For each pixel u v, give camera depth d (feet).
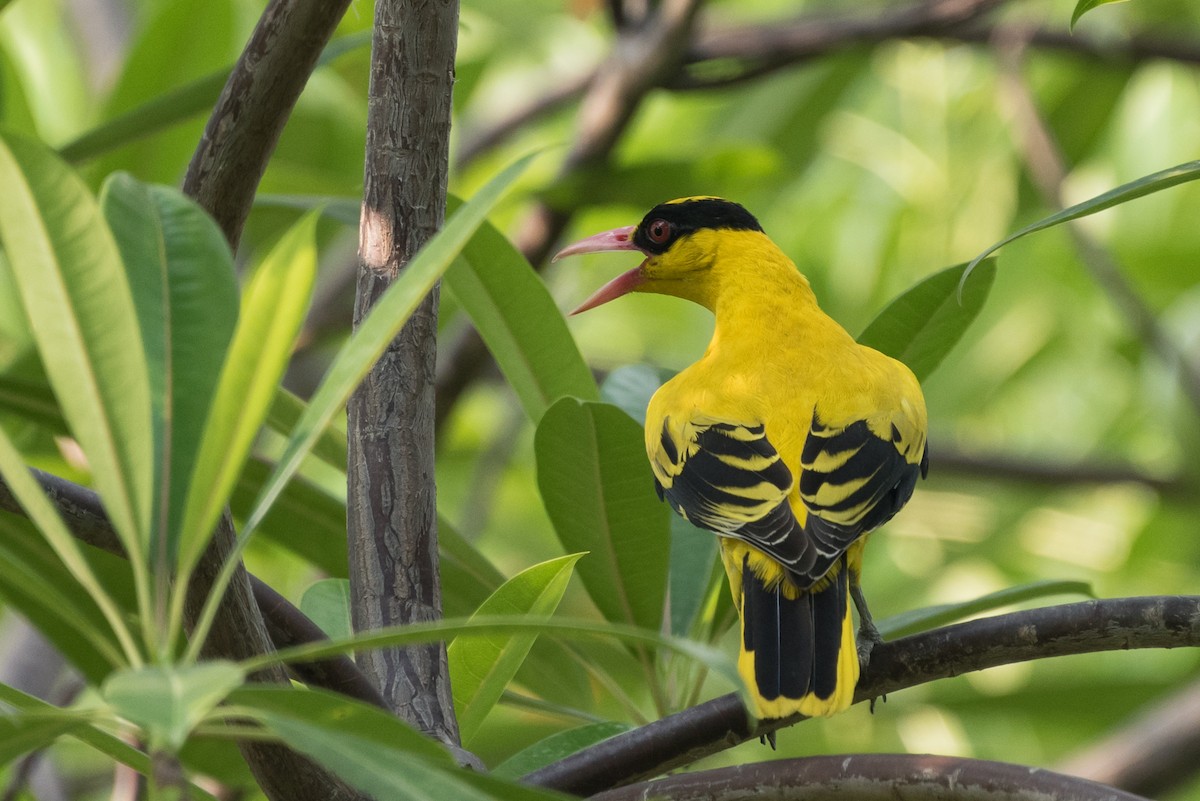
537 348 27.61
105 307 14.46
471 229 14.57
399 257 22.72
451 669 22.38
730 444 26.66
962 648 21.86
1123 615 20.42
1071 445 63.93
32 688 42.57
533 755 24.73
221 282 16.83
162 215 17.22
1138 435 64.49
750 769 19.88
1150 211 60.95
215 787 28.50
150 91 42.80
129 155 40.91
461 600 28.78
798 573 23.62
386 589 22.36
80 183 14.19
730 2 68.23
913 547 57.57
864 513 25.57
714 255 32.65
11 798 28.12
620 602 26.13
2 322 45.19
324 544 29.73
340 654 20.25
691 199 33.86
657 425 28.14
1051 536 58.18
